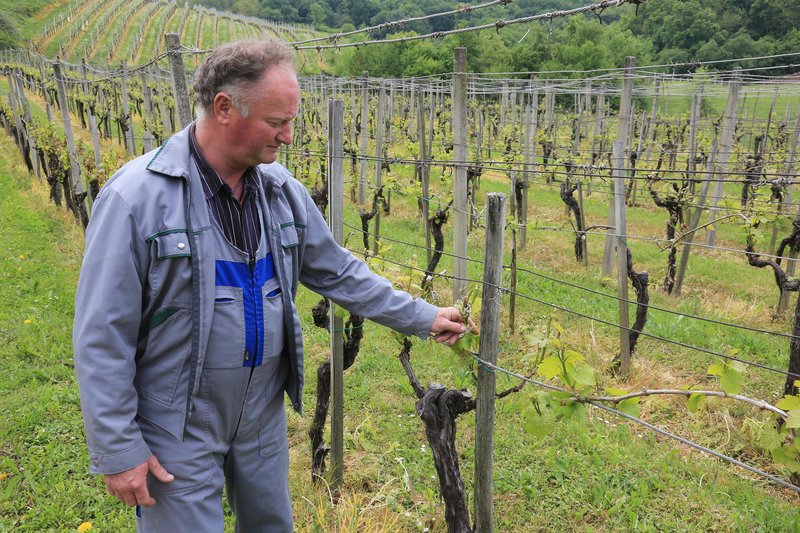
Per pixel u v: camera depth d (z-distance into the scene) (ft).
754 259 21.67
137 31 197.67
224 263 6.19
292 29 216.33
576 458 13.43
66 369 17.24
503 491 12.44
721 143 31.32
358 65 128.36
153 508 6.38
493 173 62.13
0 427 14.06
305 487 11.85
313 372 17.71
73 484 12.00
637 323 18.35
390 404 15.87
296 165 39.01
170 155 5.96
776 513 11.91
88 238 5.77
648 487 12.67
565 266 31.76
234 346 6.30
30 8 212.23
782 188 28.63
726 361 7.56
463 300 8.23
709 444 14.88
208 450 6.41
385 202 41.47
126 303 5.68
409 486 12.12
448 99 78.18
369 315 7.64
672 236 27.86
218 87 5.74
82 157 35.53
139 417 6.23
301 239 7.12
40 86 96.84
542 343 8.02
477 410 7.78
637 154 52.54
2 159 56.39
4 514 11.37
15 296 22.54
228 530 10.60
